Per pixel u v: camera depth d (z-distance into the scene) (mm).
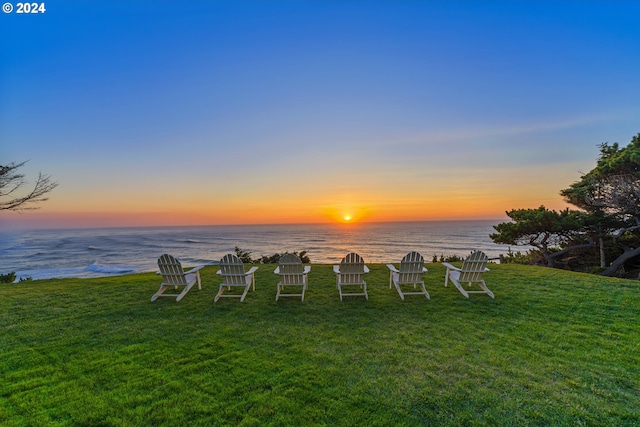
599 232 10617
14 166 8578
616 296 5629
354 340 3809
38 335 4004
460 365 3158
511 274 7586
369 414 2361
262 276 7875
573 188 11367
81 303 5480
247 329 4207
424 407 2461
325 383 2795
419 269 5617
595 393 2660
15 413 2357
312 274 8047
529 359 3291
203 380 2854
